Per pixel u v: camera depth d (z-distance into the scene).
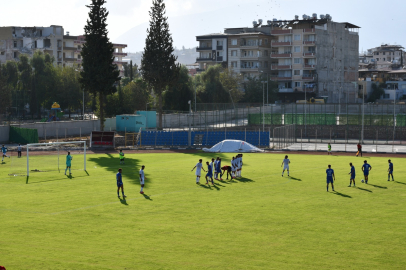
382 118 95.94
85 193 35.94
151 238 23.77
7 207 30.94
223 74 144.25
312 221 27.08
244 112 114.88
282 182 41.38
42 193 36.00
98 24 80.62
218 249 22.02
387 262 20.28
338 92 166.88
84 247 22.33
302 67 157.62
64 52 175.88
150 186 39.16
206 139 79.50
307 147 78.62
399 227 25.73
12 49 161.88
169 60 97.19
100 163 55.38
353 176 39.31
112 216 28.42
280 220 27.30
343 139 95.94
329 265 19.91
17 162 55.88
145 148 75.44
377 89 170.88
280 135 77.94
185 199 33.59
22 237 23.98
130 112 106.44
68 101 120.06
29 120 111.88
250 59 165.88
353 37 176.88
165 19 96.88
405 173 46.84
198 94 127.69
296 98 159.38
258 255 21.19
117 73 82.94
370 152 69.19
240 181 41.97
